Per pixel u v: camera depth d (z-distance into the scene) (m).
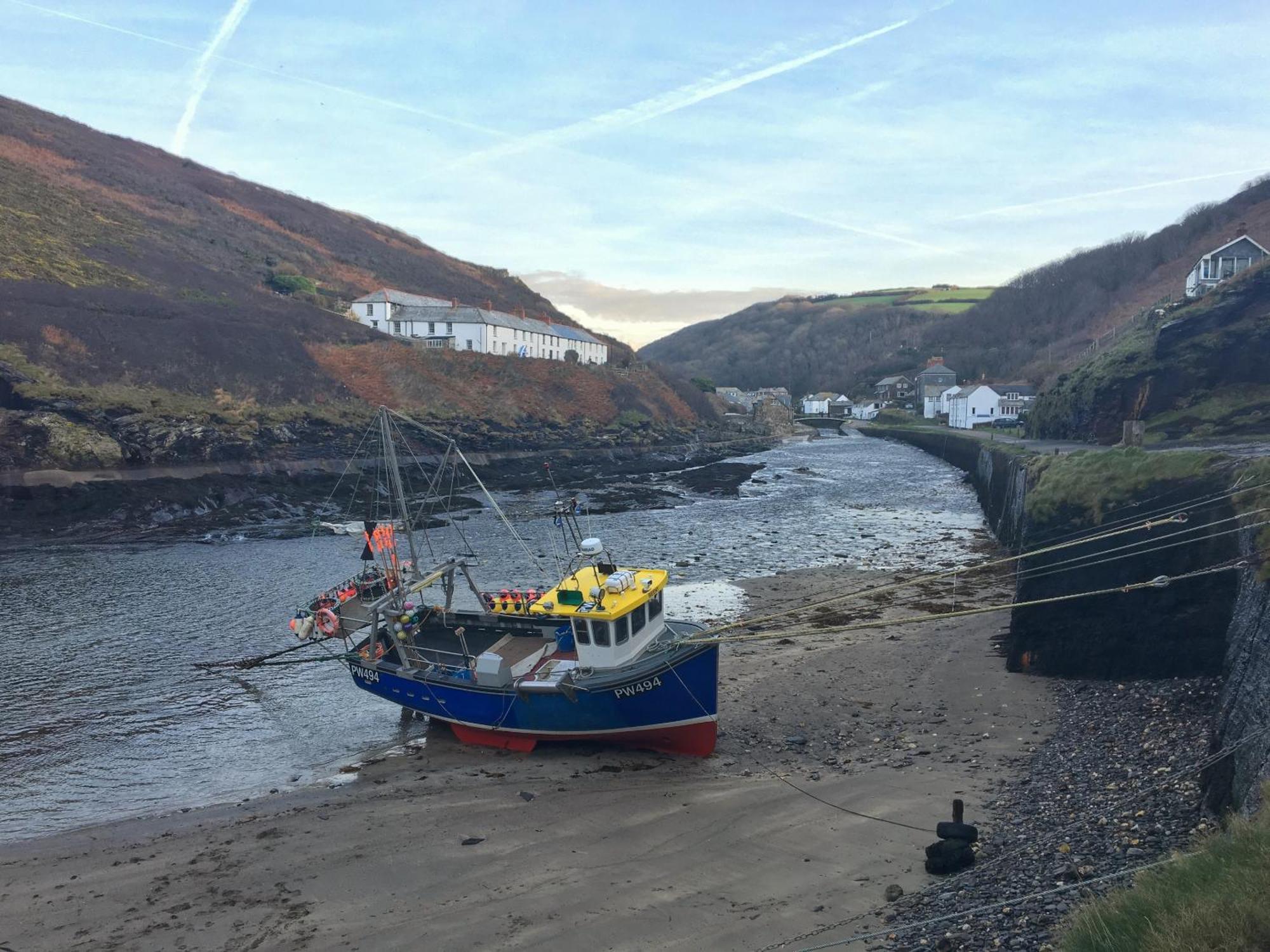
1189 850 7.81
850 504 50.31
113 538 37.97
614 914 9.50
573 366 91.62
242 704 19.02
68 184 89.25
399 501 19.31
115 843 12.41
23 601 27.14
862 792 12.67
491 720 16.16
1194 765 10.55
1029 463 31.05
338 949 9.12
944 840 9.93
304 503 47.03
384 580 18.28
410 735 17.41
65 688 19.77
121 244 77.50
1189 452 17.77
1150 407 44.31
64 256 67.56
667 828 12.02
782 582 29.83
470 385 77.31
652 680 14.88
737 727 16.58
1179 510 15.99
